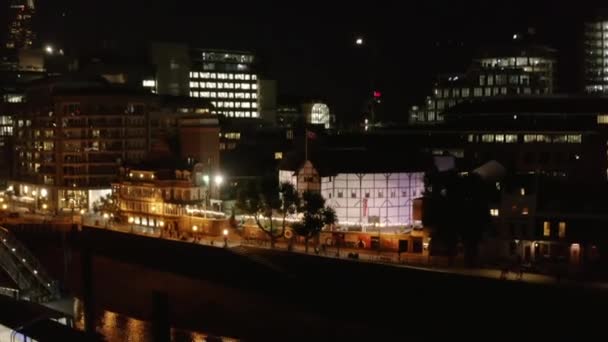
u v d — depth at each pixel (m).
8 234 146.12
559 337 106.38
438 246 145.62
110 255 171.00
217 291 145.88
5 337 92.75
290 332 124.25
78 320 136.12
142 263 164.00
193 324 132.50
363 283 127.88
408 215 170.88
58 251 175.38
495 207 147.75
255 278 142.88
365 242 155.50
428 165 175.62
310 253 144.75
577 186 148.75
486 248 145.88
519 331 109.69
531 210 144.25
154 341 117.75
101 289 157.38
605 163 196.12
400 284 123.06
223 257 148.62
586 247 138.38
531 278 120.56
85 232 178.00
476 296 114.31
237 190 187.00
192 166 196.75
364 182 167.75
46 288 135.88
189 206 192.12
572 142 197.12
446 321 116.69
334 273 132.38
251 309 135.88
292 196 159.25
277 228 168.75
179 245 157.38
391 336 118.94
